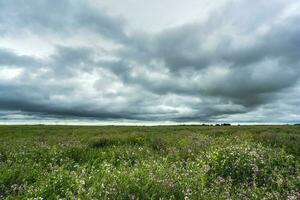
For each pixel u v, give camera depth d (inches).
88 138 639.1
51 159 346.9
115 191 204.2
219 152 353.4
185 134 739.4
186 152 416.8
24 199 187.2
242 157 325.1
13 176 245.8
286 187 251.0
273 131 823.1
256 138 571.2
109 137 629.0
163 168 279.9
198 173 271.3
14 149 417.7
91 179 235.5
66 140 592.7
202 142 515.8
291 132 804.6
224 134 781.3
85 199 187.5
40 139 631.2
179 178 247.9
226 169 303.3
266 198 215.5
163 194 205.6
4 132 945.5
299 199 214.2
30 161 331.6
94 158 389.7
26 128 1243.2
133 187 211.9
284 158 340.8
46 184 214.8
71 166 319.9
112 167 295.7
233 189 242.7
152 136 665.0
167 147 479.5
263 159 327.0
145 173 250.1
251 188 245.1
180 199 204.2
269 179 268.5
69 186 217.3
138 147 480.4
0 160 349.1
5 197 199.2
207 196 211.9
